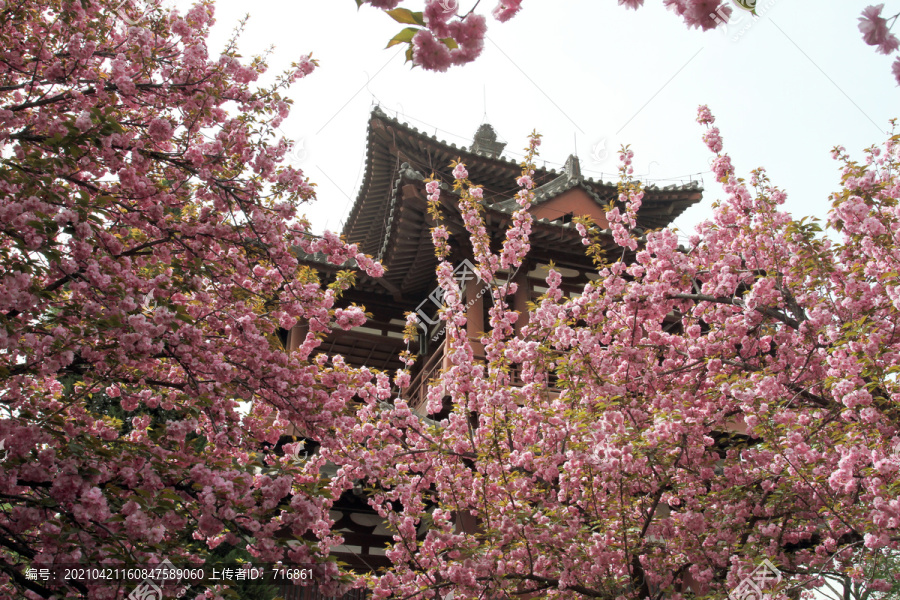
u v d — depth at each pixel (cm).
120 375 670
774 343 1036
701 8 253
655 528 866
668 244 985
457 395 959
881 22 269
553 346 998
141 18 701
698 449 875
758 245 966
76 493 492
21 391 694
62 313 582
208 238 707
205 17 732
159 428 572
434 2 244
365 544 1288
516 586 801
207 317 732
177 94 691
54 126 587
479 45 250
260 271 770
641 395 980
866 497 773
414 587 841
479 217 1016
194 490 562
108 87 675
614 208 1018
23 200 535
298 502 537
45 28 669
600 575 793
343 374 801
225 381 666
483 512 885
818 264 866
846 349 757
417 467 952
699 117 1041
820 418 909
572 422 855
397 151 1947
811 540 953
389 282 1722
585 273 1628
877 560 761
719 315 1018
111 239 629
